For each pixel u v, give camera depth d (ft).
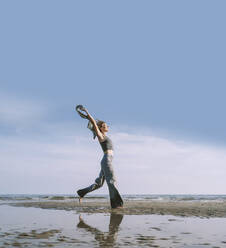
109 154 21.31
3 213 17.80
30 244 7.69
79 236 9.11
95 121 21.38
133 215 16.25
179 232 10.21
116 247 7.50
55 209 20.95
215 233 10.09
